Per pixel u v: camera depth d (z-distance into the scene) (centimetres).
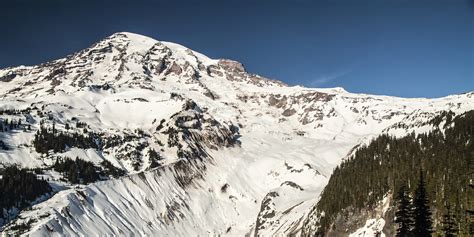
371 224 14925
